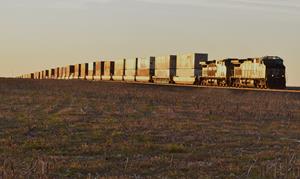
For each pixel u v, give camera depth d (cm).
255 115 3080
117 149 1733
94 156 1619
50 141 1877
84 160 1534
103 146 1778
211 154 1658
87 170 1380
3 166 1356
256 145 1888
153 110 3281
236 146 1856
